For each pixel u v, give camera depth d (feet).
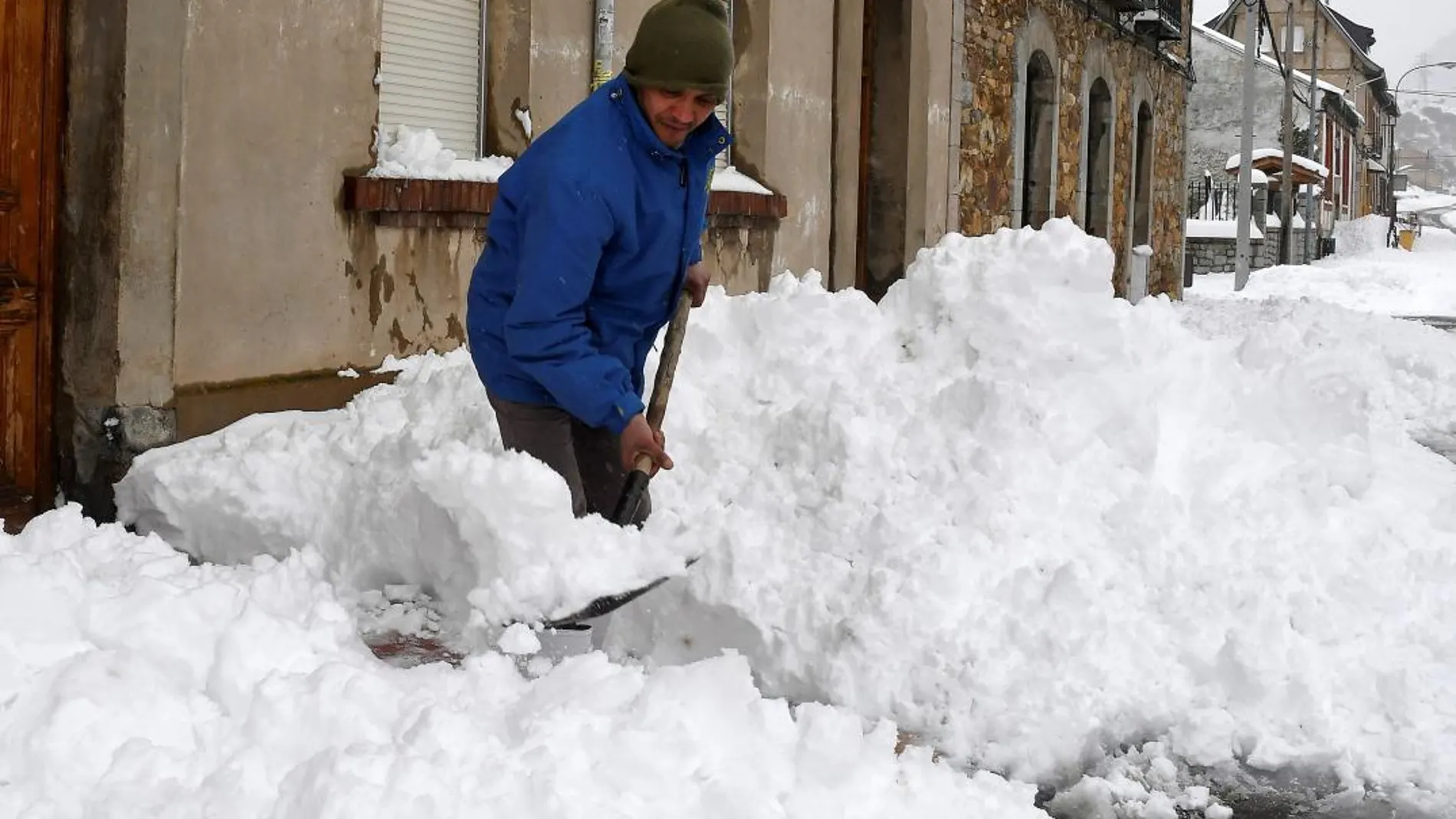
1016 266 17.16
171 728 8.20
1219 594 13.91
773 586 13.19
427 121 22.79
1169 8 66.03
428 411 15.57
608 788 8.16
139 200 16.33
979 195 46.34
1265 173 149.18
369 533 13.29
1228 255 129.80
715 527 13.46
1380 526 16.71
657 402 11.56
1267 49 225.15
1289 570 14.69
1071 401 16.10
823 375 16.71
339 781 7.54
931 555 13.26
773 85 32.27
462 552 12.50
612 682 9.16
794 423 14.92
